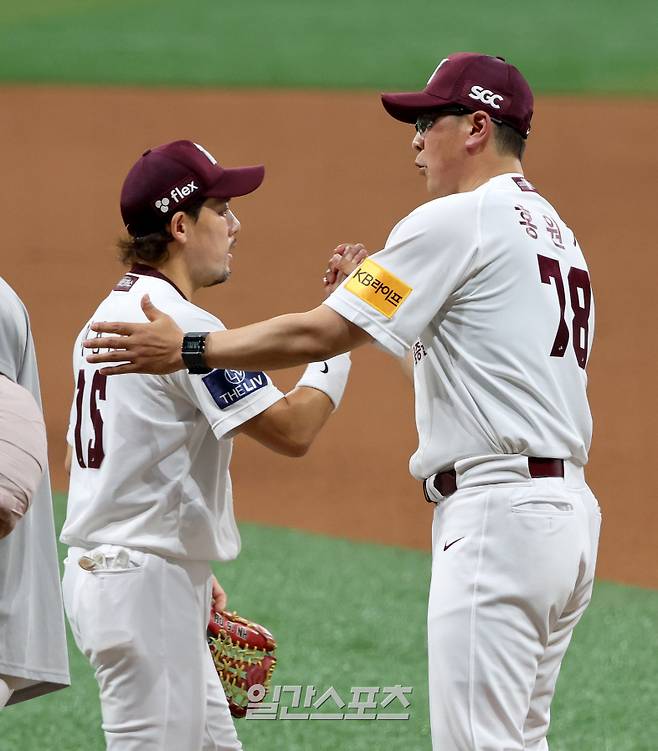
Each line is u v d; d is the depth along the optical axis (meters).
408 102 12.66
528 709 12.34
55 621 11.53
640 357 37.81
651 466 30.69
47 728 18.33
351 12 82.00
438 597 11.75
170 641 12.52
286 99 67.06
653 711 18.83
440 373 12.01
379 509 29.03
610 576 24.97
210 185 13.20
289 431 12.69
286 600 23.42
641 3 79.69
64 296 46.22
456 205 11.84
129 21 82.75
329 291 13.65
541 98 64.06
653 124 60.16
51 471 30.91
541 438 11.65
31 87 71.19
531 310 11.80
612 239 47.69
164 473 12.55
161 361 11.54
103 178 59.38
